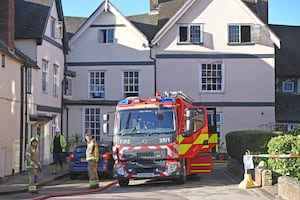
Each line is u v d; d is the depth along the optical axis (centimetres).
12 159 2292
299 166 1698
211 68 3428
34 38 2658
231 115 3406
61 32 3119
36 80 2664
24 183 2022
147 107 1934
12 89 2294
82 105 3397
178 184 1967
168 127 1908
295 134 2008
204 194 1638
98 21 3475
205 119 2092
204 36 3428
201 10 3431
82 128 3388
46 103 2848
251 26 3425
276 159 1731
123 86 3441
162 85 3409
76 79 3469
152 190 1784
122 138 1919
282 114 3591
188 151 1959
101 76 3469
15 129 2334
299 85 3888
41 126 2789
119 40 3453
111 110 3397
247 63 3419
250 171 1823
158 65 3419
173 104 1931
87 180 2277
